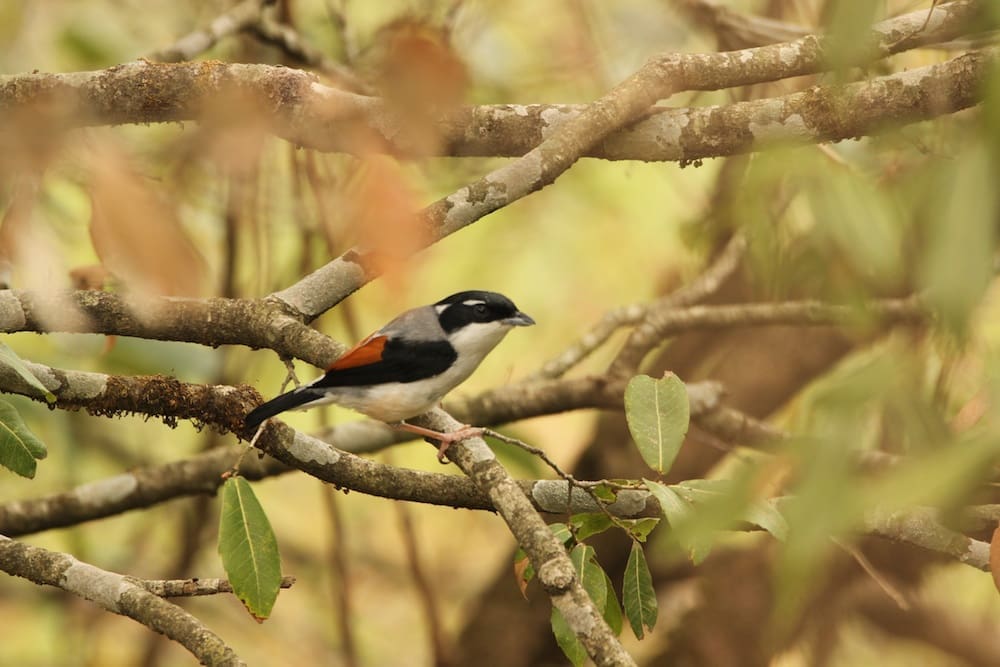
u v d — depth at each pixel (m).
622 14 15.17
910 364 4.00
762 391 15.78
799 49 9.27
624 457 15.62
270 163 12.24
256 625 18.16
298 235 13.83
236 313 8.70
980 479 3.34
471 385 19.16
